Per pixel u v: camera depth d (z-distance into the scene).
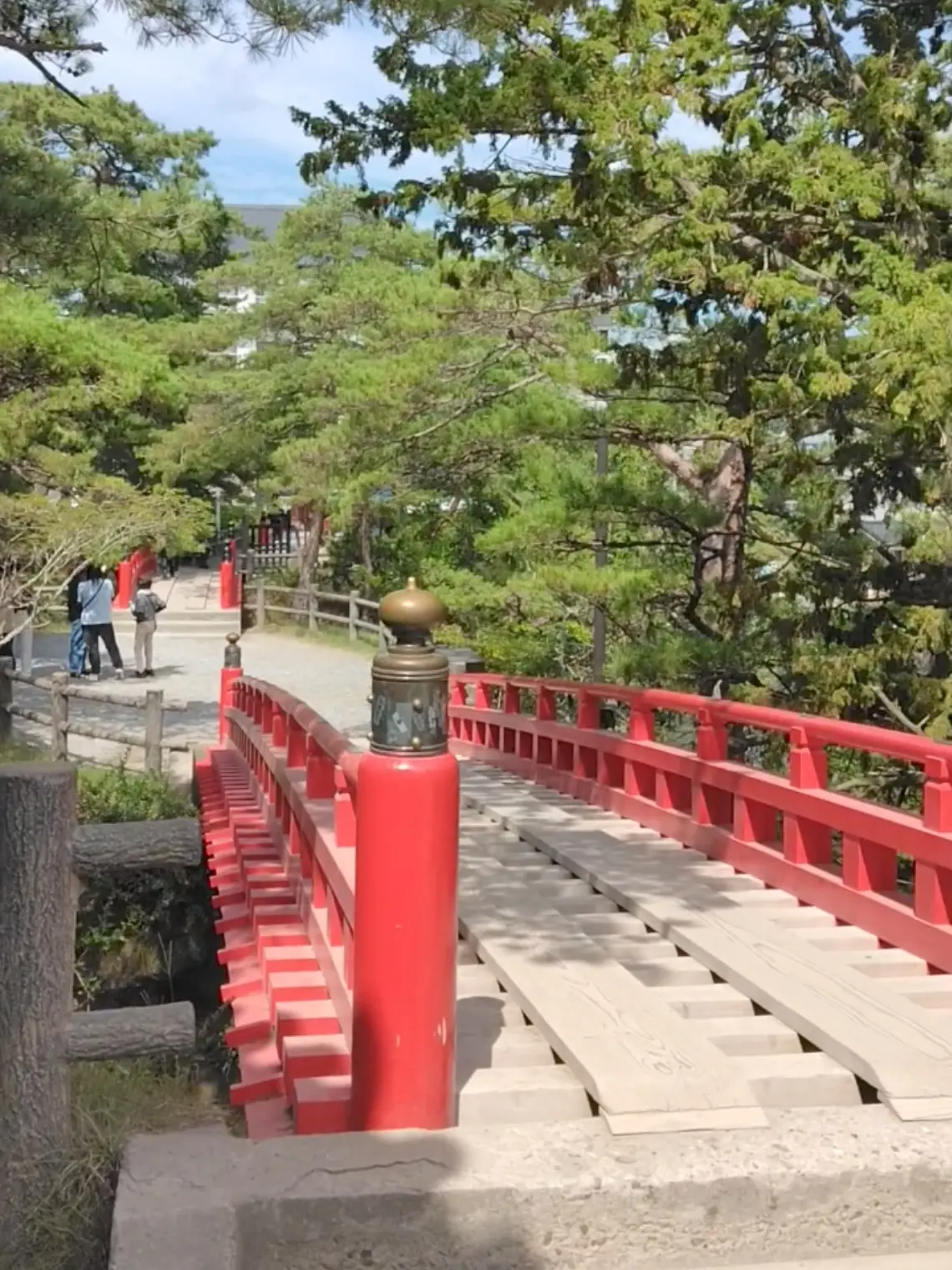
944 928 4.95
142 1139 3.30
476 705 14.28
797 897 6.18
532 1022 4.33
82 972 9.45
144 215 12.55
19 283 16.83
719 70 9.87
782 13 11.00
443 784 3.29
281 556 36.19
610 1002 4.35
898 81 10.28
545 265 13.37
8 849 3.29
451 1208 3.04
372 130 11.47
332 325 23.53
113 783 11.31
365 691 19.78
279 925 5.40
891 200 10.11
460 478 17.39
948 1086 3.54
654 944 5.43
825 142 10.27
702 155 10.03
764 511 14.70
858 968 5.01
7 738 13.52
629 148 9.62
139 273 28.72
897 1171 3.18
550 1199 3.06
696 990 4.73
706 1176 3.12
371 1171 3.10
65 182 11.42
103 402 12.21
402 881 3.28
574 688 10.42
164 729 15.52
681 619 14.92
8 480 14.64
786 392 10.21
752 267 10.29
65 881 3.32
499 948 5.11
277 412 25.56
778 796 6.43
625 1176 3.11
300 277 26.05
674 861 7.14
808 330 9.75
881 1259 3.17
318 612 26.64
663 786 8.22
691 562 15.40
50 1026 3.32
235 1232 2.96
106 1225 3.30
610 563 15.19
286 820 6.45
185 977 9.62
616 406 12.93
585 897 6.48
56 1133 3.36
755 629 13.57
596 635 15.08
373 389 13.53
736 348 11.25
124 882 9.58
